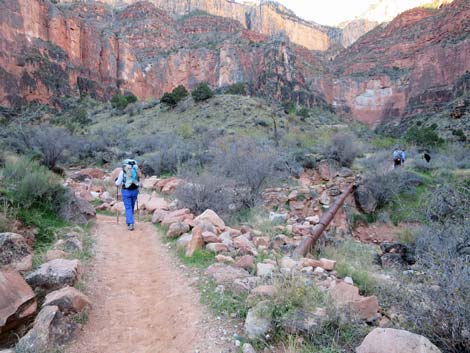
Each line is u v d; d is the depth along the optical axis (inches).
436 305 122.9
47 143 632.4
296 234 316.5
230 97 2253.9
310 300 140.8
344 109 6505.9
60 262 161.5
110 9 7052.2
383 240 476.4
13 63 3186.5
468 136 1935.3
